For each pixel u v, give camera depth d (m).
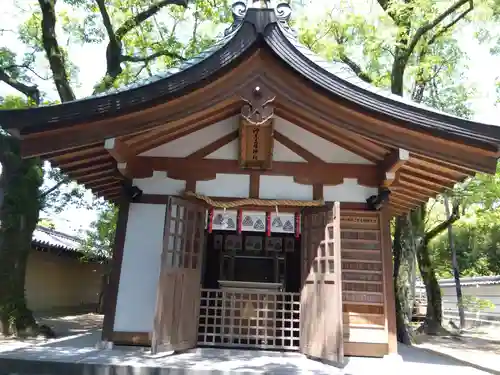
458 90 13.62
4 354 5.15
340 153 6.30
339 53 11.12
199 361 5.13
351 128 5.31
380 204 5.98
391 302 5.80
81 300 19.94
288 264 8.62
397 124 5.15
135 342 5.70
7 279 8.80
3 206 9.14
